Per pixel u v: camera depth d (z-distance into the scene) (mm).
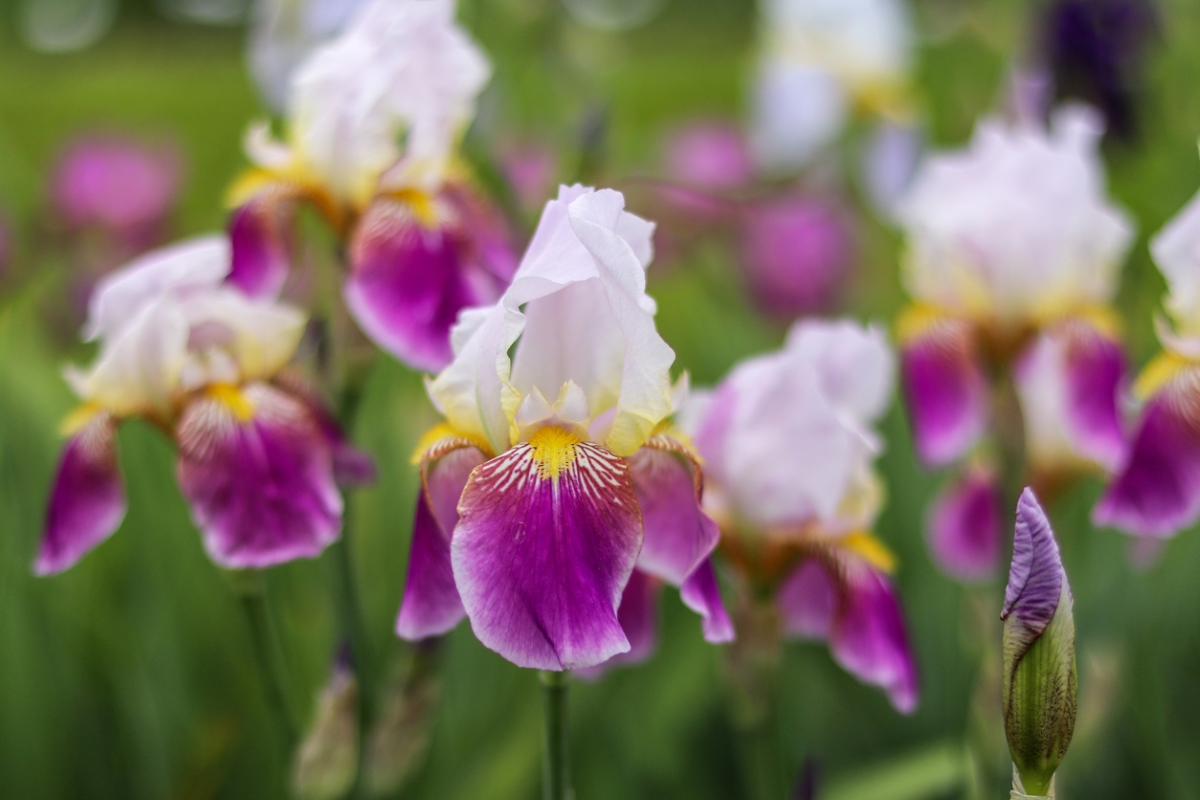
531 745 997
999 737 884
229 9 2670
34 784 1070
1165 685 1154
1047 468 975
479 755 1046
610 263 704
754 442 853
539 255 717
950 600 1209
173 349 846
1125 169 1401
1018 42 1391
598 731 1100
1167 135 1425
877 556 869
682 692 1092
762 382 854
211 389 852
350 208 885
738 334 1560
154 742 1108
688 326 1789
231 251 876
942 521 1057
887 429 1335
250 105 3703
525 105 1615
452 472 729
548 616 686
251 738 1104
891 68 2033
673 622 1204
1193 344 859
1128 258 1273
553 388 732
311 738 876
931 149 1943
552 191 1182
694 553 731
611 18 1551
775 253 2012
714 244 2012
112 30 6344
